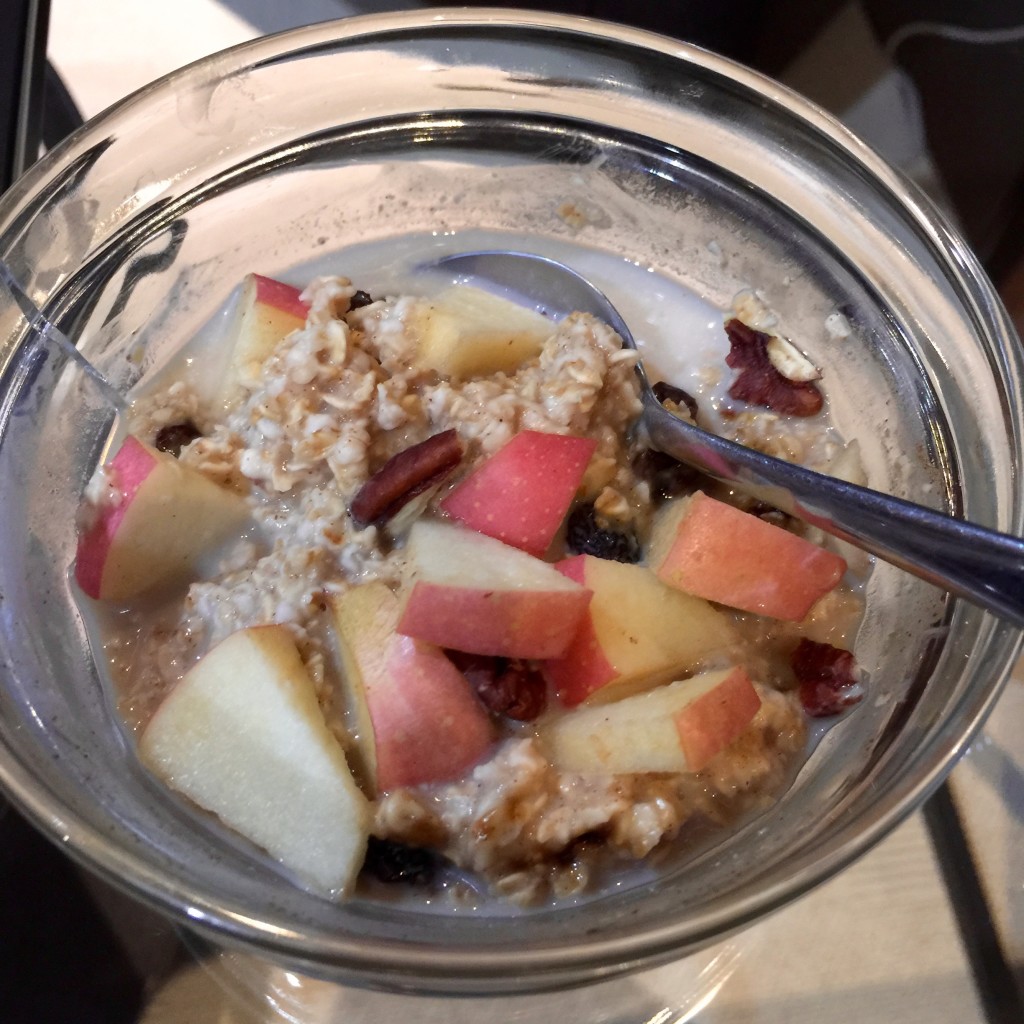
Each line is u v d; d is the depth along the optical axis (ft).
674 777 0.54
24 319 0.63
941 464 0.60
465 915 0.53
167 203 0.68
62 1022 0.54
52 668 0.57
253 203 0.71
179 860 0.49
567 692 0.57
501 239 0.75
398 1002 0.56
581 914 0.51
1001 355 0.57
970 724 0.49
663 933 0.45
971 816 0.61
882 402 0.66
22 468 0.62
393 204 0.75
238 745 0.54
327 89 0.69
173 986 0.56
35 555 0.61
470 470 0.61
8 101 0.74
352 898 0.52
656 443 0.65
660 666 0.57
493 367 0.67
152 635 0.61
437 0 0.87
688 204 0.72
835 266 0.67
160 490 0.60
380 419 0.62
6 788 0.48
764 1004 0.56
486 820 0.52
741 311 0.70
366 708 0.55
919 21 0.88
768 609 0.59
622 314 0.73
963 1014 0.56
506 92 0.71
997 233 0.81
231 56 0.67
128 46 0.83
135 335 0.69
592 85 0.70
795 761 0.57
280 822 0.52
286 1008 0.56
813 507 0.55
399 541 0.60
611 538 0.61
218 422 0.66
